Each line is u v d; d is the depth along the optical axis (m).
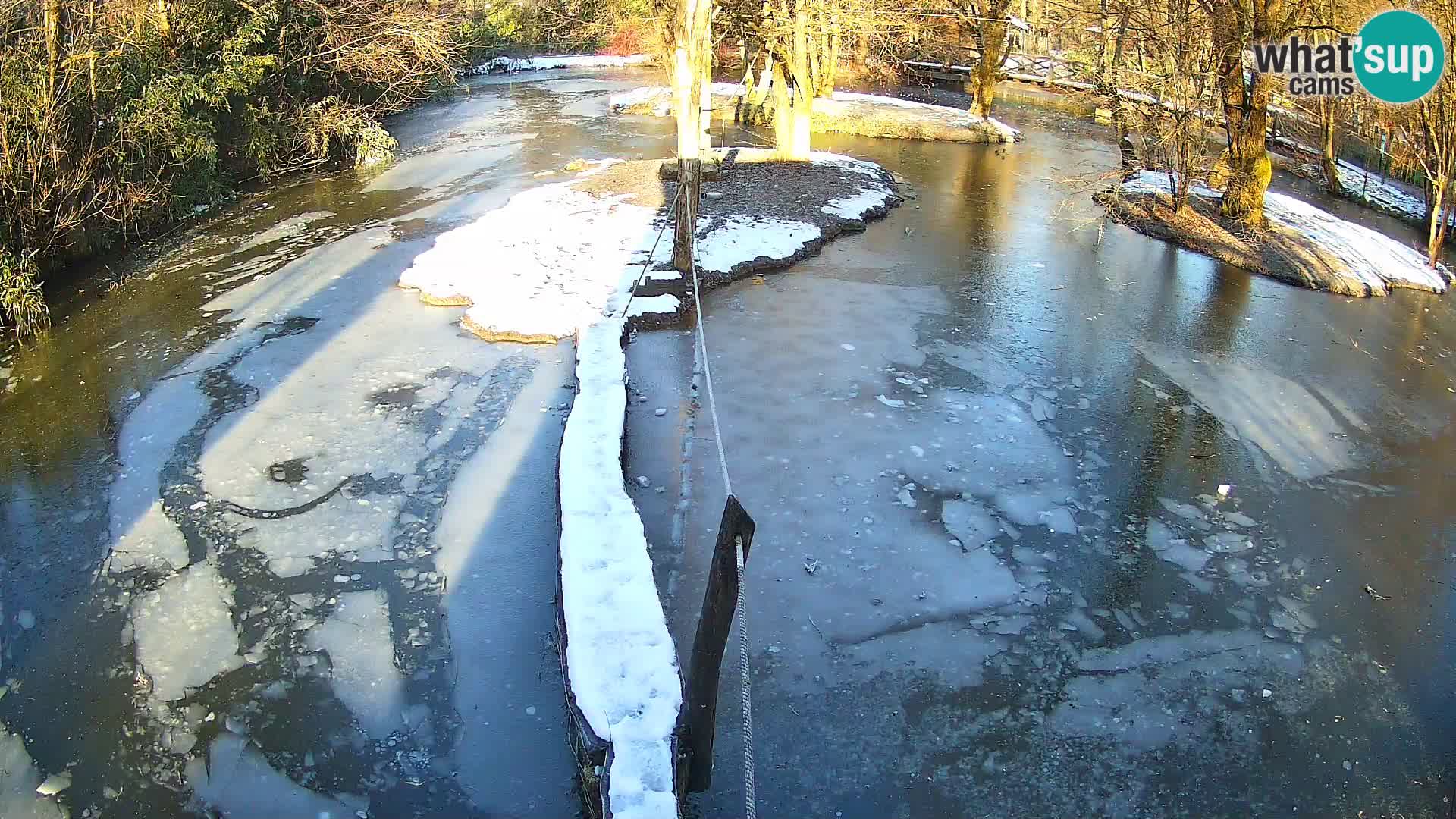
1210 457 9.77
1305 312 13.89
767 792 5.91
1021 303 13.97
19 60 13.41
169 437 9.93
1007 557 8.16
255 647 7.11
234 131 20.31
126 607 7.52
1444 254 16.95
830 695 6.67
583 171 20.95
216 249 16.11
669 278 13.61
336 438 9.84
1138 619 7.48
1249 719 6.54
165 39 18.19
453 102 31.53
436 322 12.73
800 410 10.52
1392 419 10.66
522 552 8.13
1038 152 25.67
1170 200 18.94
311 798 5.93
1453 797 5.88
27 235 13.56
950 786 5.99
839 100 30.81
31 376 11.48
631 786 5.07
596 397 9.74
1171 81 18.55
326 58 22.83
